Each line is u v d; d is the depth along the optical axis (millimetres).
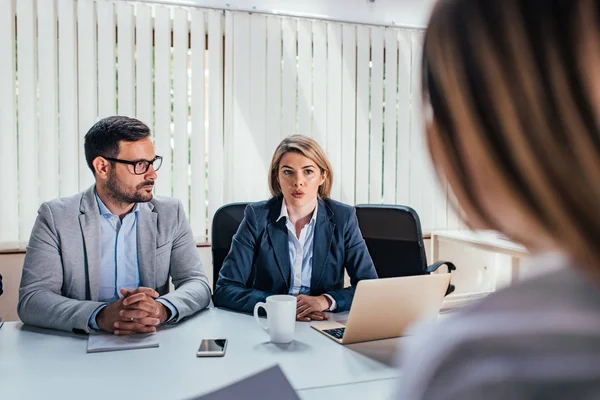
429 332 239
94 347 1030
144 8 2506
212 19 2607
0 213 2373
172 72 2580
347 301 1399
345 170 2861
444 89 238
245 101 2676
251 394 549
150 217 1564
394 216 2002
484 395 194
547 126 205
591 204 195
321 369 925
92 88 2457
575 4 208
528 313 208
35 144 2402
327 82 2809
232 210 1862
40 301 1235
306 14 2752
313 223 1640
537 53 213
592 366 184
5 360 964
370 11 2850
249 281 1654
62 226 1429
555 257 224
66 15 2400
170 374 896
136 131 1448
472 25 234
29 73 2375
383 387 840
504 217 230
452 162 240
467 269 3027
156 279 1553
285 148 1604
